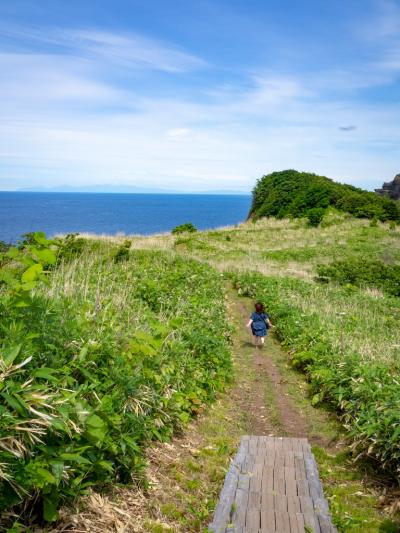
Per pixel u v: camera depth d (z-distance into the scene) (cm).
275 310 1647
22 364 388
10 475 344
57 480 367
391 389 733
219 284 2075
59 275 856
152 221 15462
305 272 2958
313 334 1229
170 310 1193
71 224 11494
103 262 1638
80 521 405
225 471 585
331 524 461
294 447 655
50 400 399
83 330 571
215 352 1026
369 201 5456
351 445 700
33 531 374
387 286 2616
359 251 3759
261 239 4347
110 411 486
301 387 1043
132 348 595
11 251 489
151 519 455
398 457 611
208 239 4206
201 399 828
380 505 563
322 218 5222
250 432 801
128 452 511
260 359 1274
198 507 504
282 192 6188
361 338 1302
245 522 456
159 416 635
